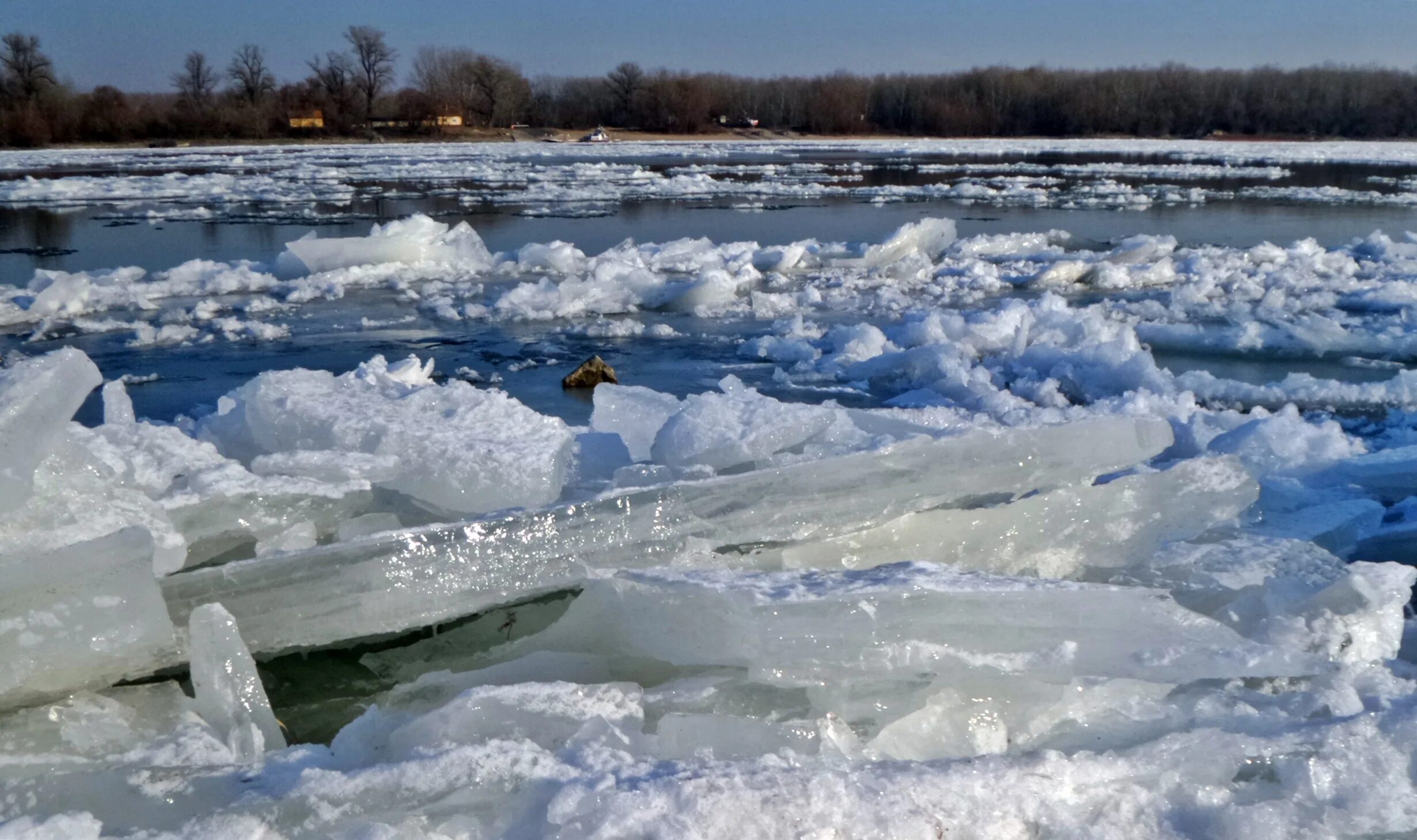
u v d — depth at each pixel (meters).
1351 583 2.46
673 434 3.46
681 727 1.97
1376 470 3.89
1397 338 7.42
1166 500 2.88
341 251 11.74
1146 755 1.87
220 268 11.52
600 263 11.67
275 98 69.31
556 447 3.23
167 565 2.39
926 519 2.80
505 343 7.97
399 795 1.73
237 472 2.78
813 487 2.72
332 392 3.61
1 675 1.95
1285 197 22.02
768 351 7.45
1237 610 2.53
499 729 1.97
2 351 7.53
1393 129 67.81
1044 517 2.81
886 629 2.14
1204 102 70.44
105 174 29.80
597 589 2.39
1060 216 18.53
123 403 3.25
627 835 1.62
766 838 1.62
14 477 2.17
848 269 12.51
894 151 48.19
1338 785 1.82
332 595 2.38
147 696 2.11
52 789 1.75
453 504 3.00
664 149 50.94
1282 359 7.43
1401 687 2.17
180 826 1.65
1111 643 2.17
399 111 70.75
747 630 2.15
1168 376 6.16
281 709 2.29
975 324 7.62
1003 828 1.71
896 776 1.75
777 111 77.31
